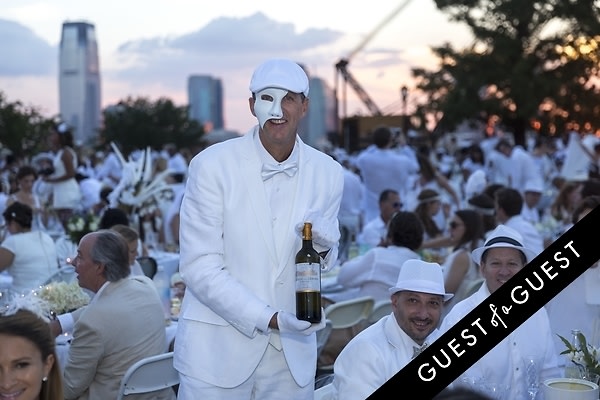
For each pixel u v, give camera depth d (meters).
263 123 3.12
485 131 34.53
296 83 3.10
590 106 36.72
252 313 3.09
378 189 10.70
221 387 3.21
